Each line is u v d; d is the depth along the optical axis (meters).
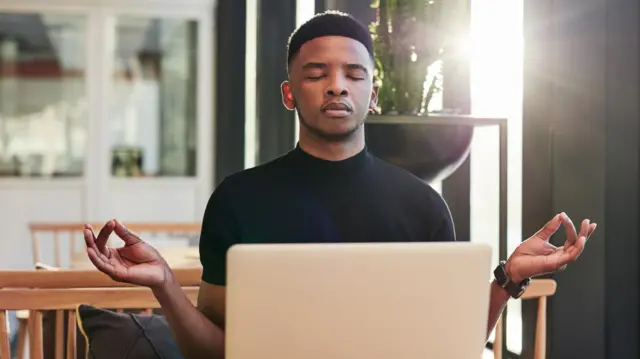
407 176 1.08
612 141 1.59
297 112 1.04
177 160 4.79
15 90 4.70
